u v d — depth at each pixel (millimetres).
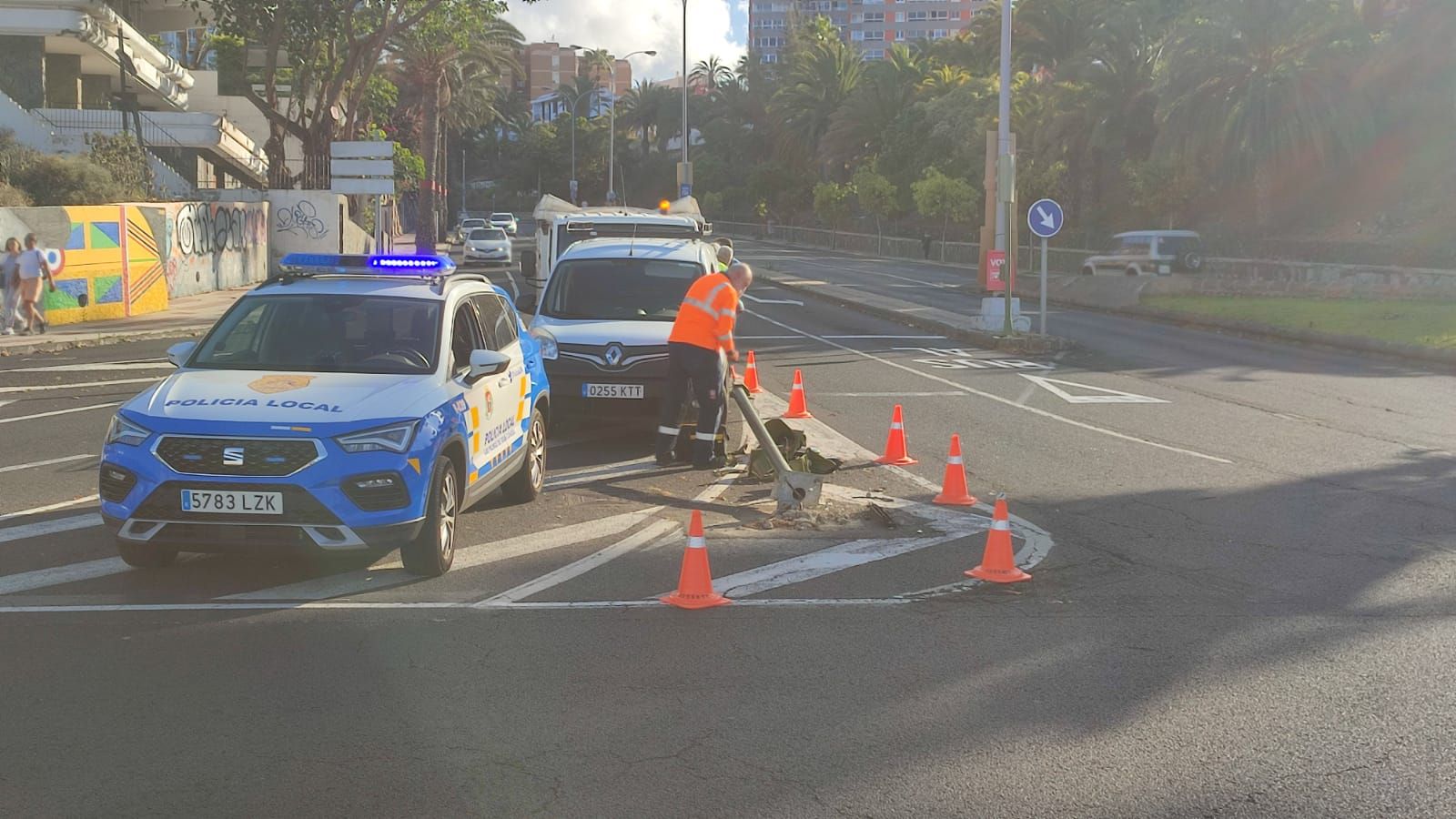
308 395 6918
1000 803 4285
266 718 5020
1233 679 5594
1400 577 7438
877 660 5840
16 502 9188
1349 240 36656
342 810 4188
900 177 70438
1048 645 6082
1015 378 17422
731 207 103562
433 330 7777
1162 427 13289
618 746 4766
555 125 138375
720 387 10539
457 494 7574
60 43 38219
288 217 39688
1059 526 8797
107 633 6117
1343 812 4250
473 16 41750
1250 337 23875
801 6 179000
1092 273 39125
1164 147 42750
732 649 5992
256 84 54562
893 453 11219
